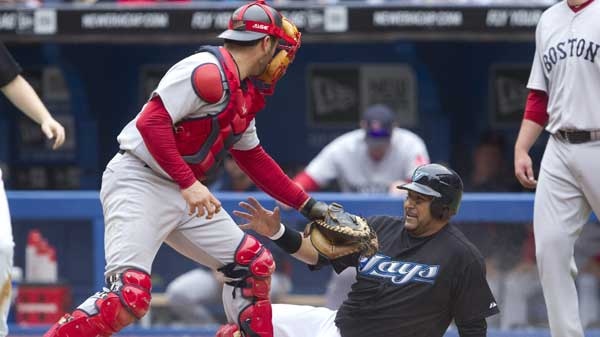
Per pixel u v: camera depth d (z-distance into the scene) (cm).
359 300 1958
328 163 3012
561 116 2083
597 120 2053
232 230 1886
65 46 3319
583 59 2050
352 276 2545
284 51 1853
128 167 1839
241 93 1816
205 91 1762
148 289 1841
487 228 2742
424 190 1912
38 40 3072
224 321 2833
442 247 1934
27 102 2034
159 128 1753
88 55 3391
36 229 2798
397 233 1975
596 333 2731
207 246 1877
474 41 3369
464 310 1930
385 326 1941
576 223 2116
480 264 1928
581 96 2059
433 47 3328
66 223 2786
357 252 1959
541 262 2130
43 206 2777
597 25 2041
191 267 2822
